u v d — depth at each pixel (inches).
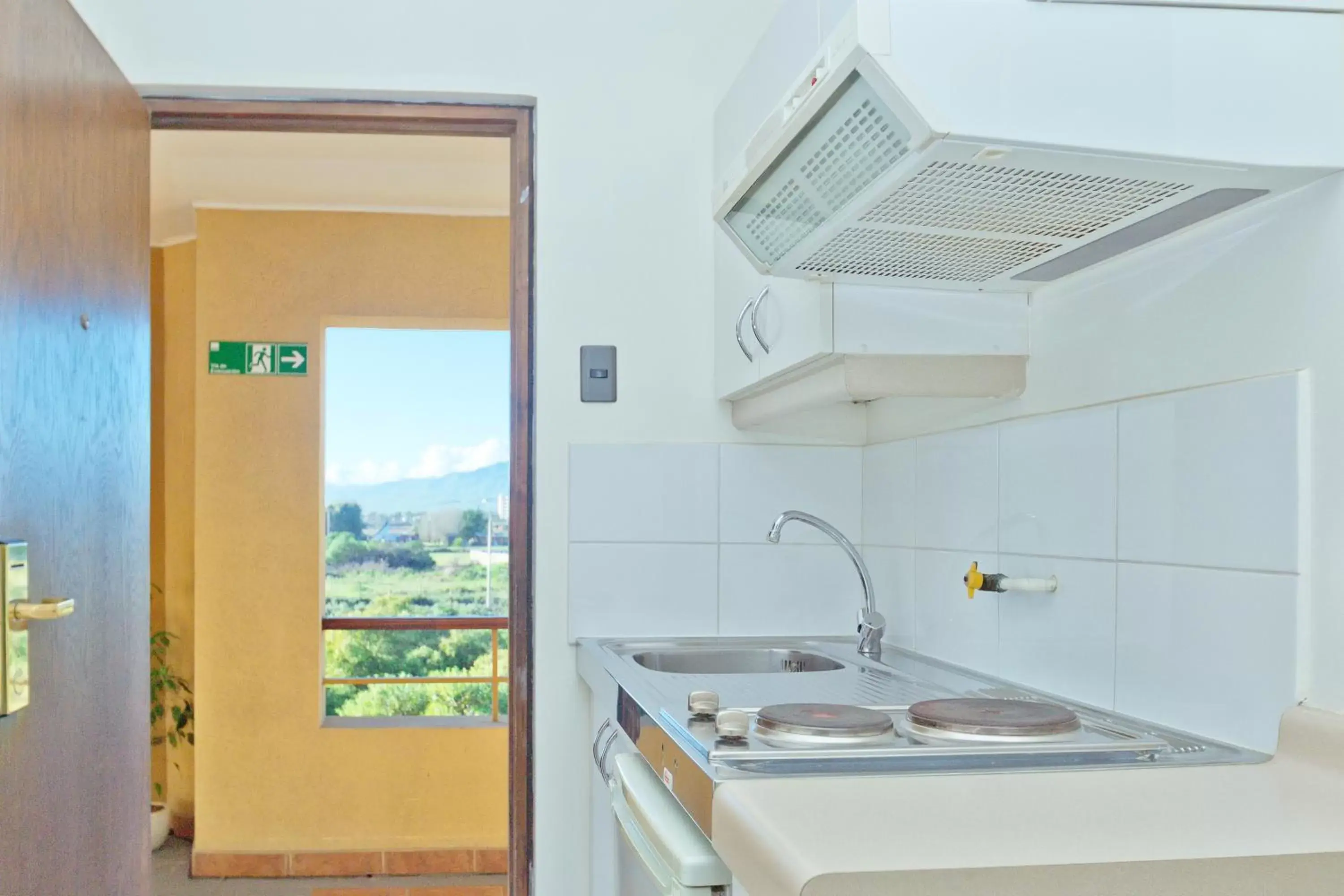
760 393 89.6
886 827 37.3
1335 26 46.5
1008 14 44.9
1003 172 47.9
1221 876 34.3
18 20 67.1
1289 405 47.6
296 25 94.8
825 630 98.1
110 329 83.4
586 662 90.4
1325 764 44.5
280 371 185.0
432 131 100.5
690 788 47.4
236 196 181.6
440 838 181.2
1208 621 52.5
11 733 65.1
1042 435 68.1
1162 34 45.9
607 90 98.0
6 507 65.1
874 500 96.4
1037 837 36.2
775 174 58.2
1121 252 59.2
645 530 96.1
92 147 79.7
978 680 72.8
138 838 88.4
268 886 170.1
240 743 180.1
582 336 96.7
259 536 182.7
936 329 69.5
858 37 44.0
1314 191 47.1
